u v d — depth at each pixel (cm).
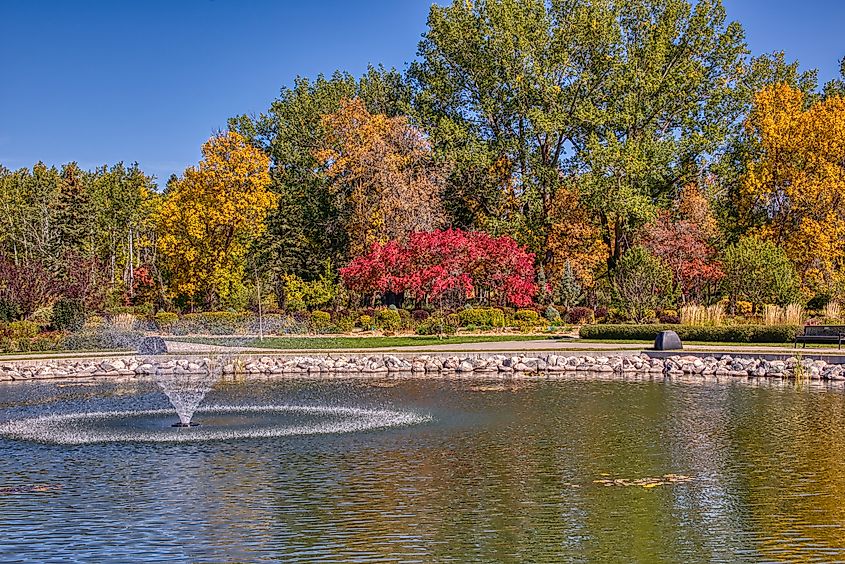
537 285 4209
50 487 1048
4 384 2211
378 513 926
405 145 4544
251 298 4456
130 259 6438
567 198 4534
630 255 3588
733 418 1548
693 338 3009
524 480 1073
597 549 802
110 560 777
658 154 4278
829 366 2264
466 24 4559
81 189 5806
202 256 4528
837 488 1023
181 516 918
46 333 3206
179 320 3894
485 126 4744
